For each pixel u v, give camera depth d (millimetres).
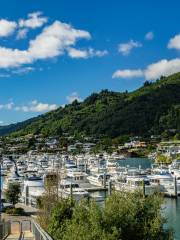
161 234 32000
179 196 90125
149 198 32906
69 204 40656
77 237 31094
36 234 26078
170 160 177750
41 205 58969
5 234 37531
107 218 31094
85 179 107938
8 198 76938
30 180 90375
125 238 30953
